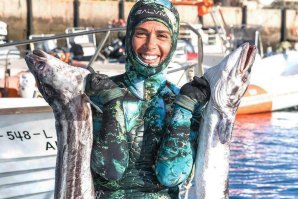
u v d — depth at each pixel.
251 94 19.91
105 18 34.56
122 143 4.30
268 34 37.38
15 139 8.32
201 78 4.38
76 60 16.64
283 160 14.03
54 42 17.22
